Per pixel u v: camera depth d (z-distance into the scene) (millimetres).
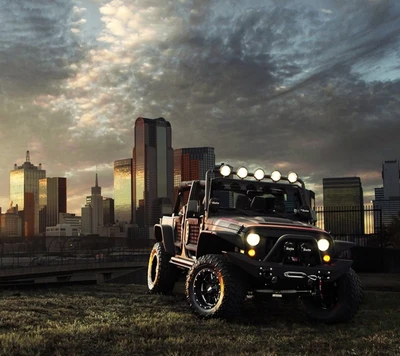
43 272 43406
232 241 7230
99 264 51750
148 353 5254
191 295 7422
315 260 7227
